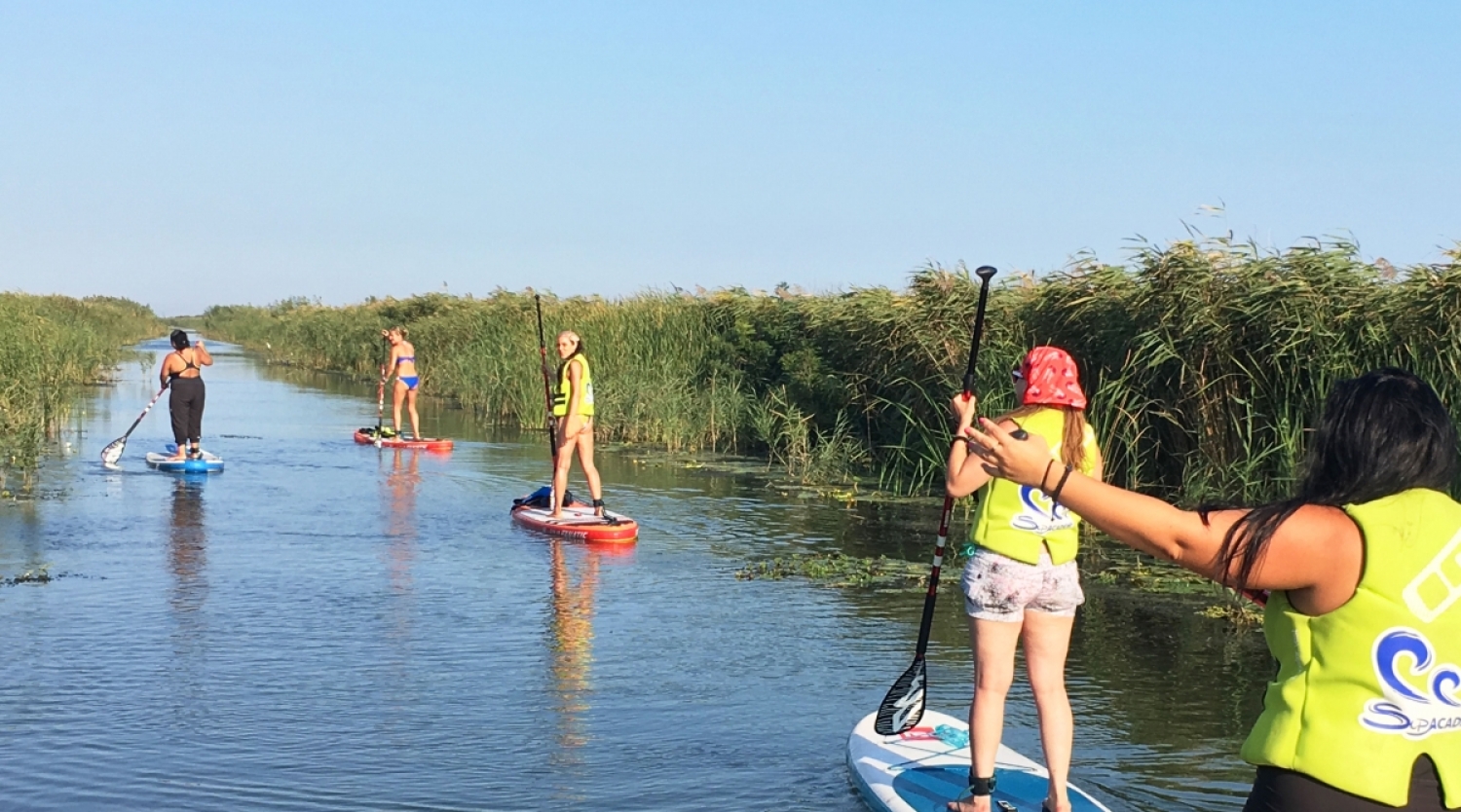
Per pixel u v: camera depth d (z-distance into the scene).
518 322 31.47
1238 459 13.30
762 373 23.59
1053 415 5.45
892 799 5.82
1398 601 2.87
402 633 9.21
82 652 8.49
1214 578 2.97
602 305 29.16
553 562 12.11
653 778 6.38
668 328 26.19
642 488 17.80
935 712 7.29
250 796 6.02
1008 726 7.36
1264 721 3.02
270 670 8.18
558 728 7.14
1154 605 10.50
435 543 12.96
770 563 12.15
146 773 6.30
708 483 18.39
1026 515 5.38
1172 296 13.76
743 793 6.19
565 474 14.02
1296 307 12.63
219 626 9.28
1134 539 2.94
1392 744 2.86
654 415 23.92
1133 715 7.50
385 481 17.78
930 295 17.20
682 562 12.22
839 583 11.25
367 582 10.95
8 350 23.44
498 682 8.04
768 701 7.74
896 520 15.04
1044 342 16.09
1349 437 2.97
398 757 6.60
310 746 6.75
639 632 9.41
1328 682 2.92
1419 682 2.85
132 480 17.14
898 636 9.42
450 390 35.88
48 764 6.40
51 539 12.57
